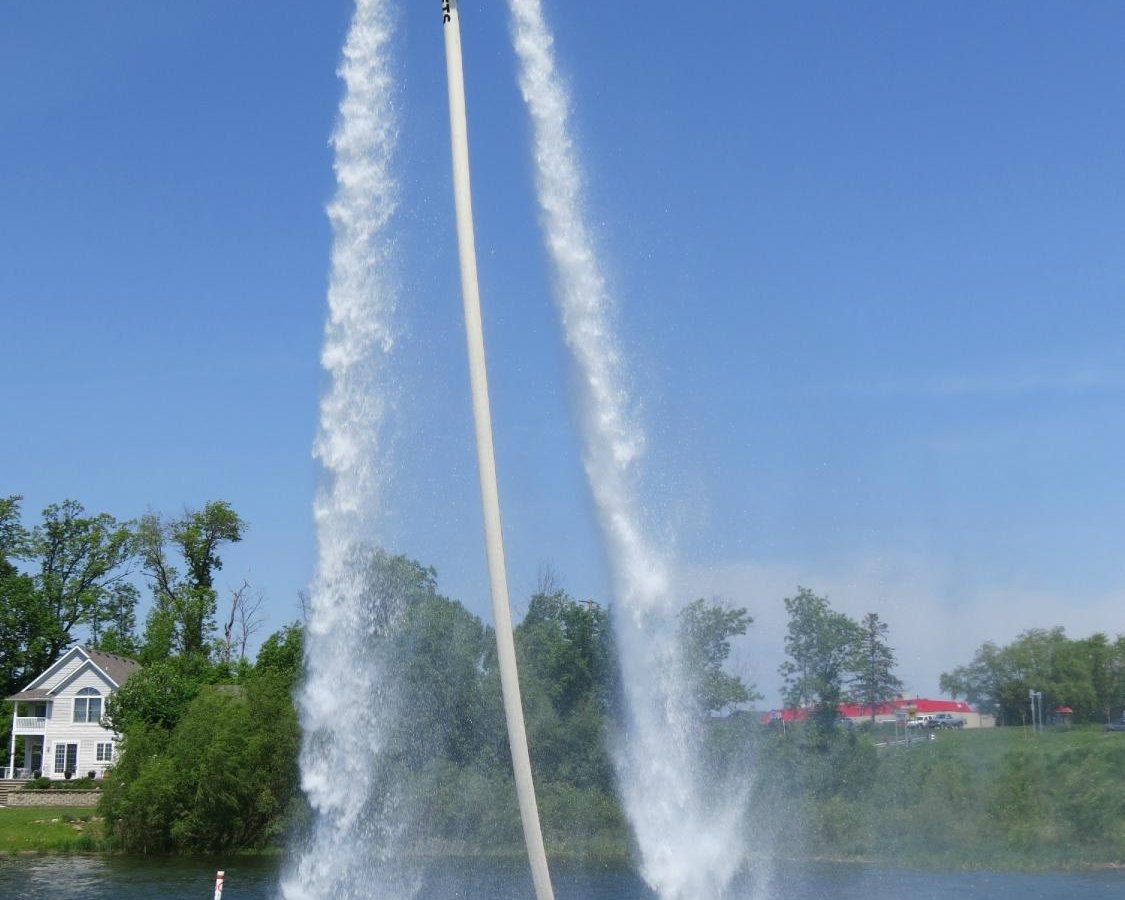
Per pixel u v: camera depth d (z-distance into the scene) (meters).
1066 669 52.09
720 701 31.69
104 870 51.41
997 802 46.28
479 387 19.86
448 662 39.44
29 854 57.88
